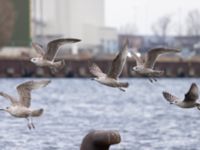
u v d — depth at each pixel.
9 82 115.81
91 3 180.00
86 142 25.39
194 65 137.00
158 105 79.56
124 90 27.62
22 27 147.62
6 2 145.62
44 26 170.75
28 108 27.66
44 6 170.62
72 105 78.50
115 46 184.00
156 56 29.08
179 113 69.25
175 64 136.12
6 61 128.12
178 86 116.38
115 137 25.33
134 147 43.91
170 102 28.00
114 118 62.97
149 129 53.94
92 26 182.50
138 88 116.06
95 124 57.59
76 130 52.72
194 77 136.50
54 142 45.56
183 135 50.28
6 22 145.12
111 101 86.50
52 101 84.62
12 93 91.31
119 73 27.61
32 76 127.44
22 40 146.88
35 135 49.19
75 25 178.62
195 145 45.34
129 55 27.78
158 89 112.00
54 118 62.41
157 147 44.22
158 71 29.05
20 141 46.03
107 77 27.61
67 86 116.56
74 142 45.66
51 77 128.38
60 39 29.00
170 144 45.62
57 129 53.22
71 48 160.75
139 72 29.05
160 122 59.91
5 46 144.88
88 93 102.75
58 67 29.11
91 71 27.84
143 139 47.62
